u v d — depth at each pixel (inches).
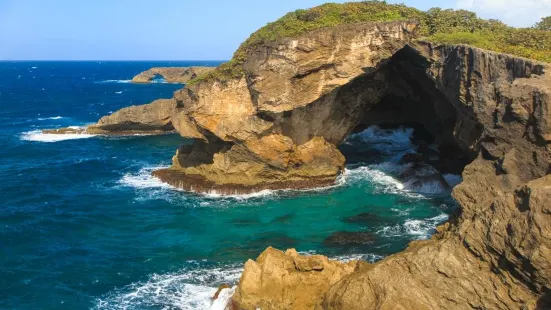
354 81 1362.0
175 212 1206.9
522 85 698.2
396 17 1253.7
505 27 1196.5
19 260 923.4
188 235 1055.6
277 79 1225.4
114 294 802.2
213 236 1047.0
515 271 578.2
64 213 1195.9
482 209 670.5
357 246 969.5
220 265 903.1
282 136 1323.8
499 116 748.6
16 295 797.9
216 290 802.8
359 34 1202.0
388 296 633.0
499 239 593.0
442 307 625.9
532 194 559.2
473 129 969.5
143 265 907.4
